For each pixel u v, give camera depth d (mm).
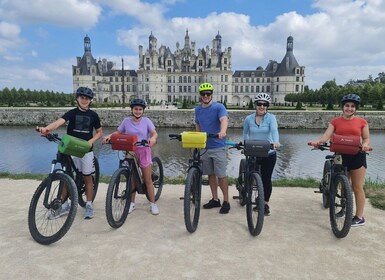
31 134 37656
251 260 3924
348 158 4969
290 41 119438
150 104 101312
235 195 6984
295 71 117812
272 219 5418
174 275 3568
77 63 126938
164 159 23469
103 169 19609
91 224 5070
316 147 5336
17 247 4219
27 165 21453
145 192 5672
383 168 20391
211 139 5574
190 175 4715
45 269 3684
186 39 131625
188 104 78375
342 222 4902
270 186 5625
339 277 3549
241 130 43406
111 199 4742
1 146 28844
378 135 38375
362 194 5020
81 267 3734
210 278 3512
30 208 4477
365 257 4023
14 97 79688
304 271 3670
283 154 25594
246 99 126562
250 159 5137
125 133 5574
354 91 71500
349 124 5039
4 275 3545
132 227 4973
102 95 124125
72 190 4449
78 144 4508
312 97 84250
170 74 123938
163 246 4301
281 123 46250
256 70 126562
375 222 5211
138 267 3746
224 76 118625
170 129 45875
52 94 89812
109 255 4035
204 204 6098
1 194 6805
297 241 4496
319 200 6578
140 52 121438
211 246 4312
